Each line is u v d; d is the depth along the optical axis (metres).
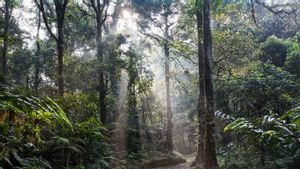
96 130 9.69
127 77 19.45
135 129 17.59
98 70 16.12
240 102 11.19
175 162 16.72
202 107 12.01
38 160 6.25
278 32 22.06
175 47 17.17
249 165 8.34
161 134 25.58
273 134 3.95
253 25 17.23
